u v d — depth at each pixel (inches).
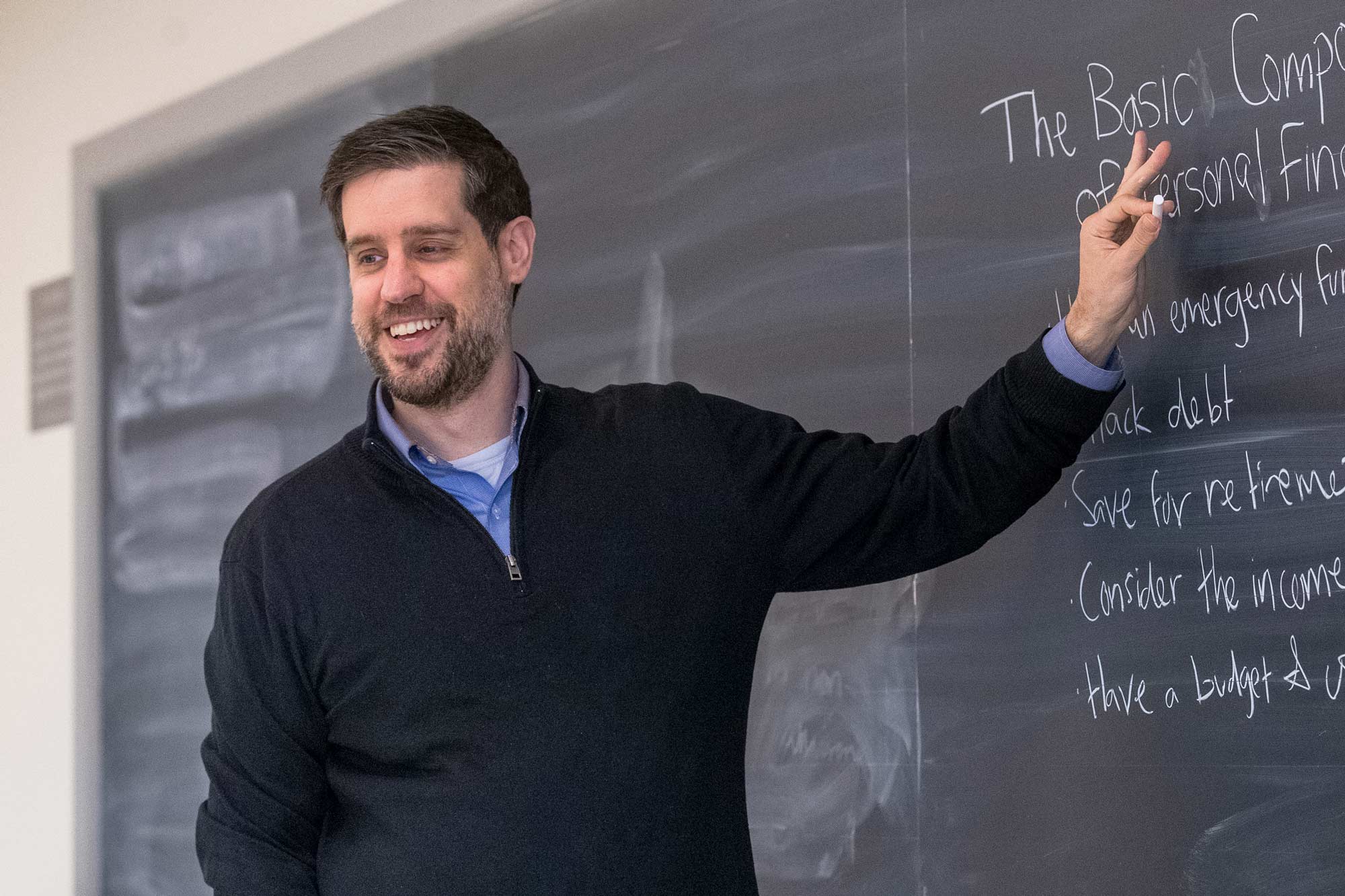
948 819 113.1
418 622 91.3
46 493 213.8
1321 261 94.2
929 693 115.0
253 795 96.4
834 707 121.7
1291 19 96.0
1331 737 92.7
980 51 113.7
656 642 91.7
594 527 93.4
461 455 100.5
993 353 112.0
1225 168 99.0
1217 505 98.5
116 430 201.0
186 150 192.9
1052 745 106.9
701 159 133.6
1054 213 108.7
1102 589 104.5
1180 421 100.6
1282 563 95.3
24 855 213.0
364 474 96.9
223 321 186.1
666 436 98.1
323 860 96.4
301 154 176.6
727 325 130.6
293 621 93.8
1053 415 91.3
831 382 122.6
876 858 117.9
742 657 95.3
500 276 99.2
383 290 93.8
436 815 90.4
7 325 224.4
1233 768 97.0
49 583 212.4
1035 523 108.7
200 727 183.9
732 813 92.8
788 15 127.6
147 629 193.6
